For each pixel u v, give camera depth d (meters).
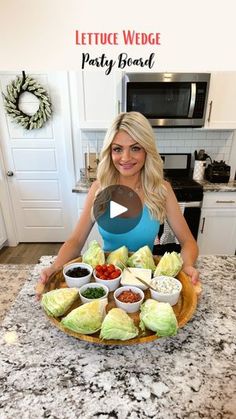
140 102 2.22
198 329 0.78
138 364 0.66
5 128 2.87
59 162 3.02
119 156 1.19
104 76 2.24
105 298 0.78
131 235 1.25
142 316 0.71
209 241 2.61
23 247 3.25
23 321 0.81
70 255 1.13
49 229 3.30
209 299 0.91
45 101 2.71
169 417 0.54
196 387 0.60
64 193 3.14
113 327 0.65
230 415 0.54
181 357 0.68
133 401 0.57
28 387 0.60
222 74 2.25
